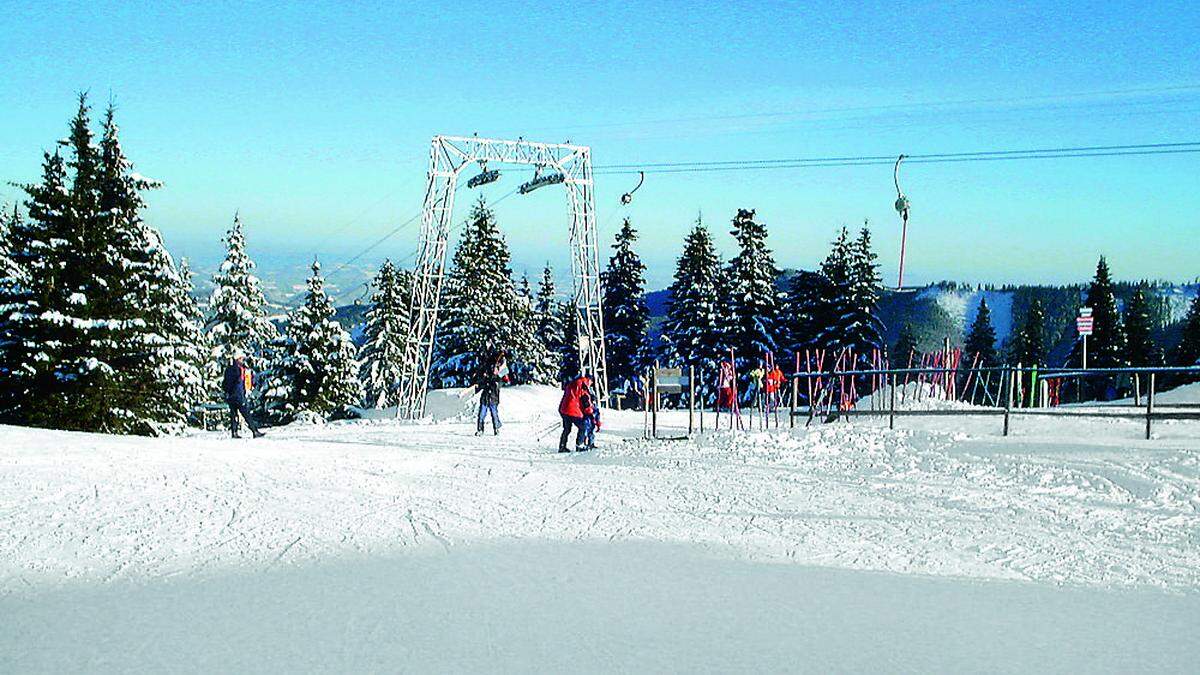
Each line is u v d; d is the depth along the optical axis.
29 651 5.25
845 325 58.62
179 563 7.66
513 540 8.77
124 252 33.97
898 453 14.78
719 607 6.29
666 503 11.05
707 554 8.20
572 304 71.50
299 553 8.08
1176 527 9.56
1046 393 25.83
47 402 30.44
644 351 66.31
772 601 6.49
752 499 11.33
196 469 13.05
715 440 17.44
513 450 18.84
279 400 49.88
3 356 30.72
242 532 8.95
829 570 7.62
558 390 45.81
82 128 33.84
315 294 50.44
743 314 61.53
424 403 45.16
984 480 12.40
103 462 13.24
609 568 7.55
